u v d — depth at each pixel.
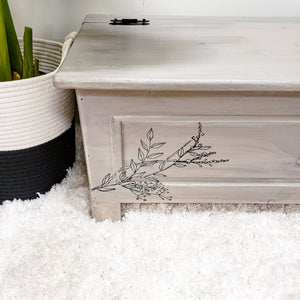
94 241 0.67
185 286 0.59
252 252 0.65
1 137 0.65
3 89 0.60
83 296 0.58
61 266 0.62
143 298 0.57
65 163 0.80
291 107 0.56
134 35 0.71
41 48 0.83
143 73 0.52
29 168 0.71
